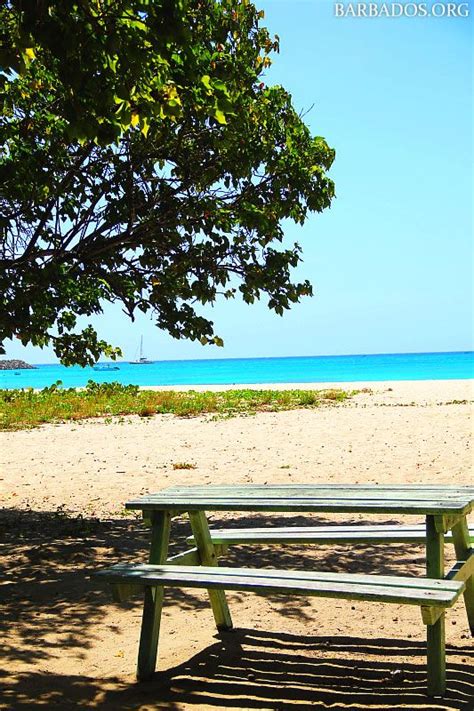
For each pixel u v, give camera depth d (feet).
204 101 19.24
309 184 29.55
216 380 228.22
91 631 17.39
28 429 70.33
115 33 15.46
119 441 60.08
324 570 22.49
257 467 44.73
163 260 30.73
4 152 27.61
